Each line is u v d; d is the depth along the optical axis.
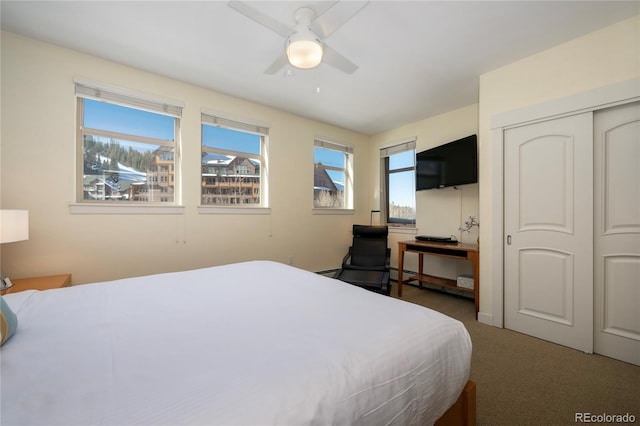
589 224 1.99
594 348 1.99
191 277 1.67
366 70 2.53
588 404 1.45
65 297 1.27
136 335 0.90
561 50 2.12
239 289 1.44
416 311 1.13
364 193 4.62
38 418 0.53
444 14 1.82
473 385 1.15
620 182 1.90
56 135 2.19
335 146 4.26
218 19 1.88
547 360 1.89
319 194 4.18
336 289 1.44
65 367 0.71
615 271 1.92
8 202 2.03
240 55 2.32
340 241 4.27
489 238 2.54
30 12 1.82
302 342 0.85
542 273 2.23
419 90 2.95
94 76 2.33
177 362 0.74
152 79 2.61
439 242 3.30
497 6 1.74
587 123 2.00
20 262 2.07
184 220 2.81
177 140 2.83
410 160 4.16
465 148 3.09
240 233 3.21
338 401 0.64
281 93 3.04
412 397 0.78
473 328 2.45
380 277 3.25
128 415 0.54
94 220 2.35
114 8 1.78
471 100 3.21
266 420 0.55
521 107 2.32
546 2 1.71
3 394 0.60
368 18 1.85
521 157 2.34
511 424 1.31
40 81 2.13
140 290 1.40
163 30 2.00
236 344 0.84
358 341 0.86
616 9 1.75
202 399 0.59
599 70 1.95
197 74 2.64
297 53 1.62
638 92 1.78
